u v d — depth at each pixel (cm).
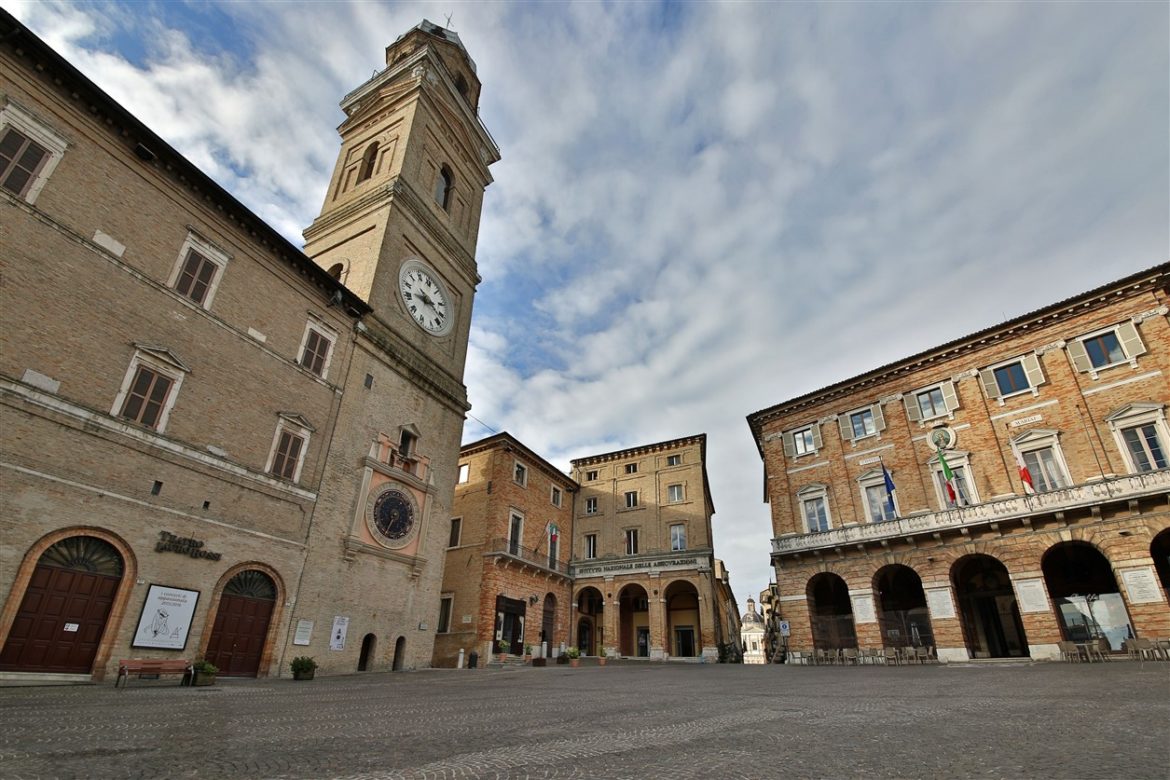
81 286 1578
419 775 470
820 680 1686
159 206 1828
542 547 4162
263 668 1847
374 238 2797
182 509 1705
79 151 1650
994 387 2827
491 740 658
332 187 3325
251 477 1922
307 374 2216
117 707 976
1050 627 2331
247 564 1858
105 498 1530
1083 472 2462
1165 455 2292
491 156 4044
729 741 629
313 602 2055
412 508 2605
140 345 1673
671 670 2588
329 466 2228
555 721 832
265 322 2097
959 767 464
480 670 2573
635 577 4172
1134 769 428
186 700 1127
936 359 3036
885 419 3153
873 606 2802
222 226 2008
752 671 2370
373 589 2325
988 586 2848
